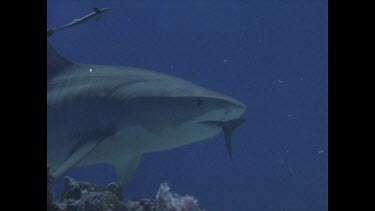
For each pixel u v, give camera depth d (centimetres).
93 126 613
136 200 587
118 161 659
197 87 604
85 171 3759
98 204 462
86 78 645
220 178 4812
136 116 596
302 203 4078
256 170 5256
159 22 5697
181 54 6150
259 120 5641
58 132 631
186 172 4619
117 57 6341
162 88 598
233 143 5497
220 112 560
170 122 584
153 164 4325
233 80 5847
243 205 4178
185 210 634
